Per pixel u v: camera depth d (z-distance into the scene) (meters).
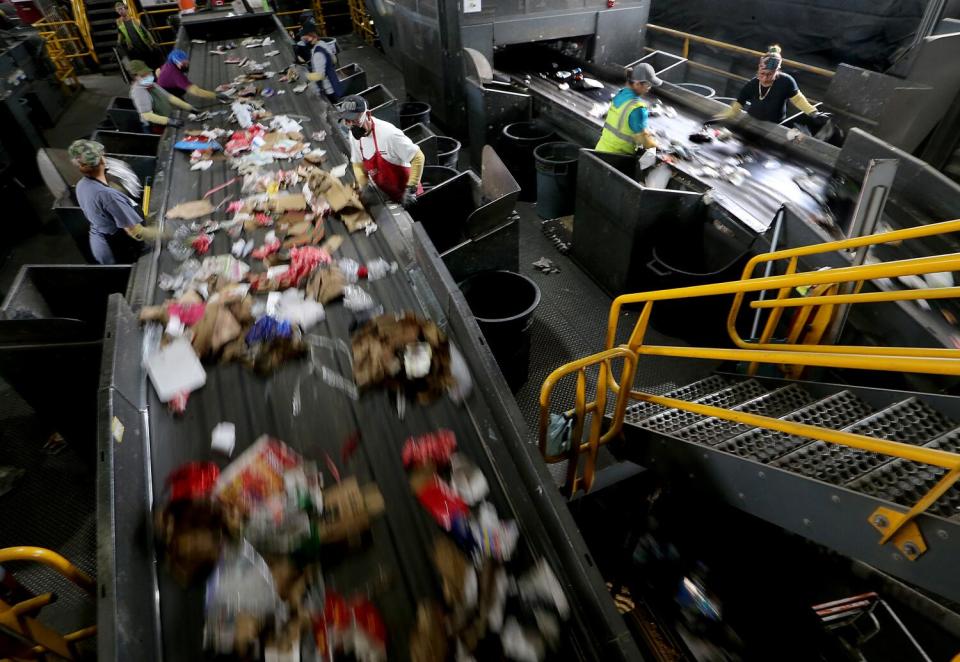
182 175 4.48
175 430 2.19
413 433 2.18
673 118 5.85
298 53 7.60
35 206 6.54
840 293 2.85
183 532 1.79
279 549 1.77
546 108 6.37
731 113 5.44
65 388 2.84
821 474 2.01
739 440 2.39
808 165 4.63
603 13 7.19
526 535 1.85
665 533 3.01
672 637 2.63
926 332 2.63
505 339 3.36
